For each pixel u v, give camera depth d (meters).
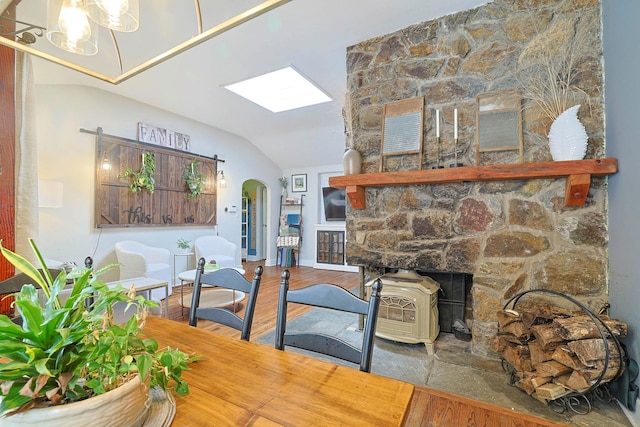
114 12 1.37
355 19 2.51
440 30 2.54
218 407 0.75
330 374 0.93
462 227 2.37
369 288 2.90
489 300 2.26
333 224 6.75
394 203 2.65
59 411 0.55
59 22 1.46
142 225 4.38
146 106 4.44
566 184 2.01
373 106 2.82
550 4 2.17
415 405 1.71
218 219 5.65
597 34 2.04
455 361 2.23
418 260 2.53
